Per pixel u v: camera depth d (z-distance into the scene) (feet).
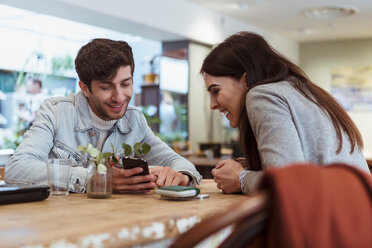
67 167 5.19
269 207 2.48
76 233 2.90
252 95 4.98
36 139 6.02
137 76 25.99
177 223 3.61
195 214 3.79
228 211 2.37
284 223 2.40
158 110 23.50
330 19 26.11
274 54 5.48
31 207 4.18
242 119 5.32
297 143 4.63
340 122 5.03
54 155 6.25
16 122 19.48
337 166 2.80
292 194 2.44
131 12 19.47
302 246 2.40
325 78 32.91
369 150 31.76
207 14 23.95
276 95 4.86
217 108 5.68
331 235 2.48
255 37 5.51
